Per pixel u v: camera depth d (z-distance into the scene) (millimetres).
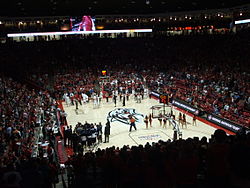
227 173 5277
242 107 24500
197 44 46844
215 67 37750
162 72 42156
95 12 41750
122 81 38906
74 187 7875
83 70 43188
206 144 7766
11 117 19078
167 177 6473
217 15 43469
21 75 38938
